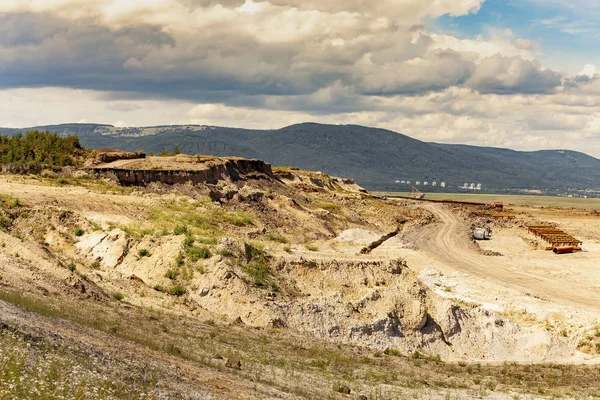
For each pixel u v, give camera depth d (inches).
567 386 1257.4
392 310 1590.8
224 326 1328.7
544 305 2245.3
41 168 3238.2
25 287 1127.0
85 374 594.2
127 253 1679.4
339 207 4633.4
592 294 2655.0
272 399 757.9
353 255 1951.3
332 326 1492.4
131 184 3319.4
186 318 1320.1
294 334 1398.9
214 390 727.7
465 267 3169.3
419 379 1157.7
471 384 1187.3
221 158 4798.2
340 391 929.5
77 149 3939.5
